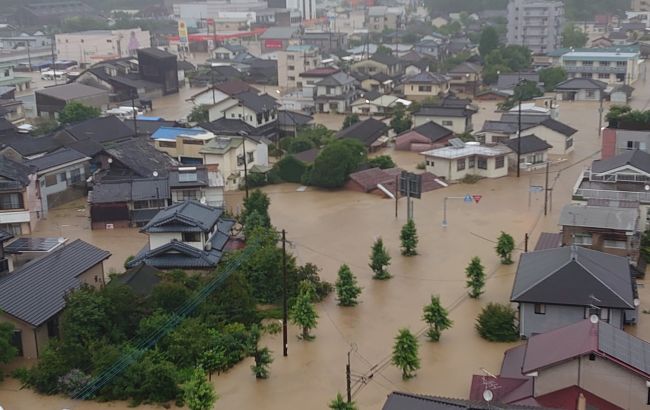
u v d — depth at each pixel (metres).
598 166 41.62
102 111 78.12
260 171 53.16
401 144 62.56
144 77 94.81
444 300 31.84
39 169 46.22
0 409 23.67
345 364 26.59
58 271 29.84
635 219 32.56
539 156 55.47
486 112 79.31
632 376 20.31
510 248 35.81
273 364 26.73
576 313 26.70
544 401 21.23
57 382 24.86
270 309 31.14
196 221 33.81
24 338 26.66
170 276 30.73
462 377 25.34
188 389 22.62
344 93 82.25
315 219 44.09
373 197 48.56
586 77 93.62
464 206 45.97
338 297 31.89
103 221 43.03
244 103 65.06
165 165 50.25
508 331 27.80
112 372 24.66
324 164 50.38
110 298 27.42
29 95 87.06
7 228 41.53
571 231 32.88
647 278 32.97
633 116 49.41
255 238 35.81
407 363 25.12
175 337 26.41
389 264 35.97
